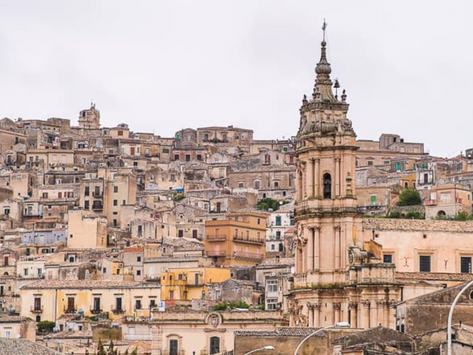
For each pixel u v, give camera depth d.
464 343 160.75
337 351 177.38
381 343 173.38
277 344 188.12
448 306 192.38
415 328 192.00
